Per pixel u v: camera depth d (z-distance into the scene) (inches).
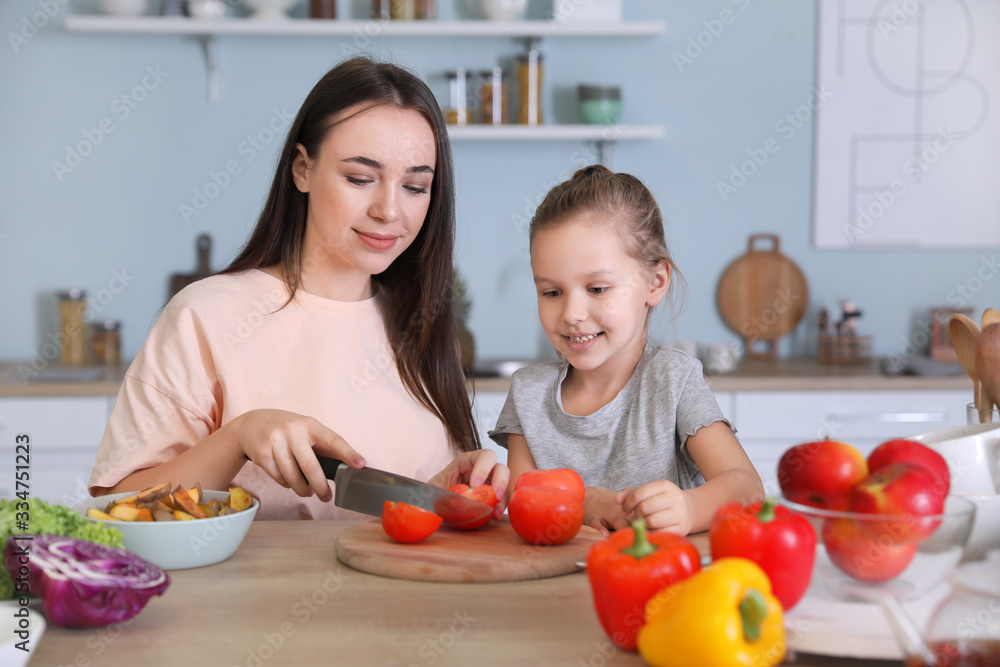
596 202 44.3
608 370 47.8
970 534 23.4
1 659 21.6
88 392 94.7
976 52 116.4
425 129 47.8
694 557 24.2
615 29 108.1
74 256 114.0
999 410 35.1
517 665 23.6
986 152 117.9
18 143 112.3
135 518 32.3
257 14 108.0
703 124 117.5
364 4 113.4
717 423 43.7
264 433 38.6
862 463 25.8
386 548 33.1
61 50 111.8
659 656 22.1
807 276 119.8
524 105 110.1
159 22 105.7
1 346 113.7
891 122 117.7
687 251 119.0
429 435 52.7
